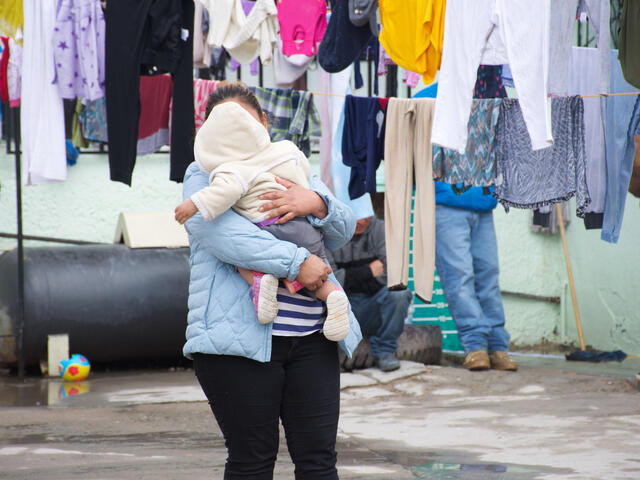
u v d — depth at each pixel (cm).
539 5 855
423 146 1112
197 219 448
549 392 1145
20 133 1260
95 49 1030
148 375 1327
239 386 446
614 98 1041
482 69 1105
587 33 1504
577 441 847
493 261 1363
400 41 955
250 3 1260
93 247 1398
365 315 1245
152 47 998
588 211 1069
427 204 1114
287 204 456
